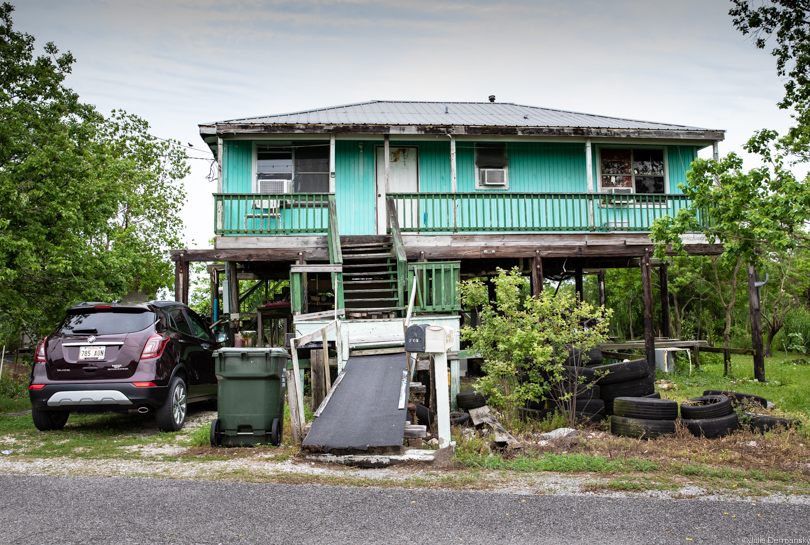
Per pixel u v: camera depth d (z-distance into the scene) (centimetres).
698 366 1596
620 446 641
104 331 729
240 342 1220
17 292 1084
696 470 539
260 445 644
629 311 2606
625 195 1330
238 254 1216
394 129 1351
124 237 1407
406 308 1031
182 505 435
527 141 1438
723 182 1030
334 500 448
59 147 1118
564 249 1278
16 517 409
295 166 1438
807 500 460
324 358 781
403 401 639
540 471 546
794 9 1112
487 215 1395
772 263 2455
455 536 379
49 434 741
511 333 771
